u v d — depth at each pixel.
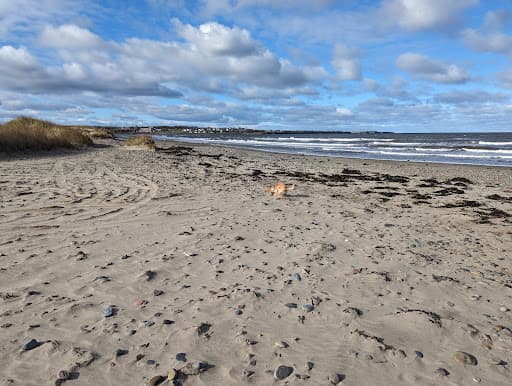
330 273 4.74
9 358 2.82
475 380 2.75
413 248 6.02
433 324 3.48
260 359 2.91
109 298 3.86
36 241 5.66
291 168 20.12
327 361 2.91
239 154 29.66
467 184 15.22
